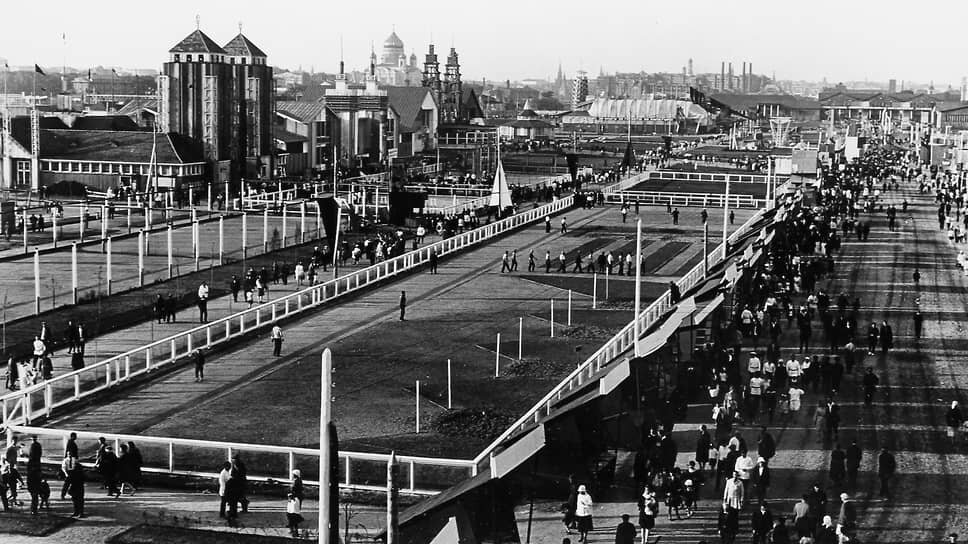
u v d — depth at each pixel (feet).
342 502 130.82
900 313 261.03
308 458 146.72
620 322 244.42
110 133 531.91
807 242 345.31
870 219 451.53
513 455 109.40
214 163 533.14
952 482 143.43
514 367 201.16
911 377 199.62
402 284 294.05
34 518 121.08
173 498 131.23
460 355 210.59
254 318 245.45
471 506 104.01
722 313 217.15
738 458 134.41
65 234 382.01
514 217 413.39
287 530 119.96
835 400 182.60
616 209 485.56
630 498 134.82
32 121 505.66
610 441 143.95
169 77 534.78
